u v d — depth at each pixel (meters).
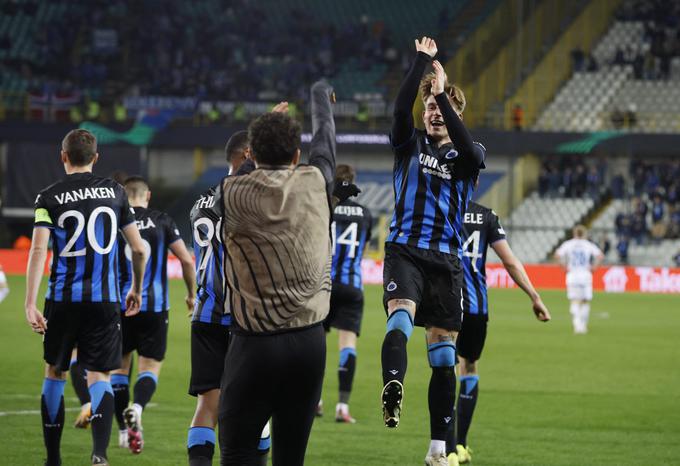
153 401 38.47
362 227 36.31
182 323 72.81
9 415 34.16
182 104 135.75
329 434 32.38
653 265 127.44
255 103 137.25
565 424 35.00
